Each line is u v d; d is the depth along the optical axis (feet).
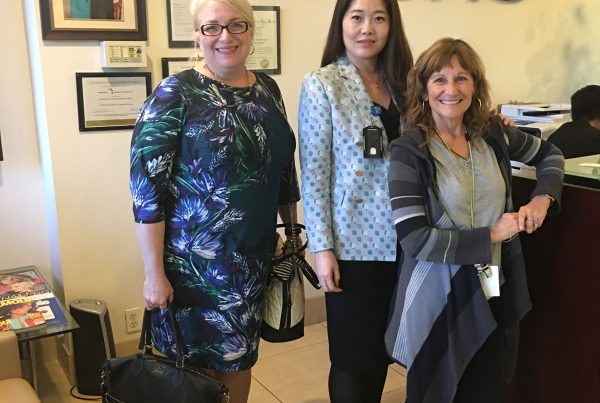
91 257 8.87
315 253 5.89
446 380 5.40
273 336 6.20
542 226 6.16
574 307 5.95
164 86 5.32
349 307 6.05
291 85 10.07
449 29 11.35
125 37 8.43
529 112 11.30
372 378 6.39
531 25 12.13
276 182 5.92
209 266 5.54
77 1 8.07
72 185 8.55
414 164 5.31
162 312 5.76
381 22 5.90
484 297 5.33
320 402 8.41
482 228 5.24
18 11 8.55
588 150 8.11
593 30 12.50
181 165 5.38
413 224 5.20
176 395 5.31
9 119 8.76
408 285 5.52
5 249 9.09
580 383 5.99
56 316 7.18
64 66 8.20
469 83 5.32
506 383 6.43
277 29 9.70
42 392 8.79
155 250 5.40
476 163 5.43
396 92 6.06
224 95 5.48
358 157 5.81
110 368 5.49
